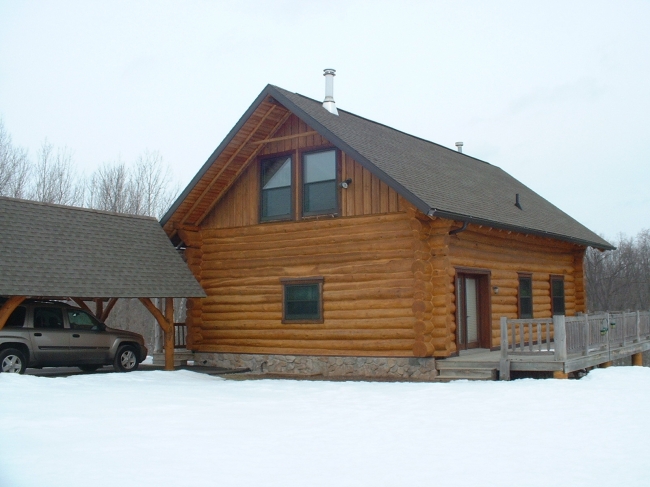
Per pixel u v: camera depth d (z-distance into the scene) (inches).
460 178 820.6
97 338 665.0
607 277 2009.1
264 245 745.6
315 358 700.7
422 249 633.0
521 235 791.7
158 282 686.5
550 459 316.5
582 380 561.9
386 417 418.6
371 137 755.4
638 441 351.3
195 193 753.0
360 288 674.8
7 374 549.3
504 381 577.6
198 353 784.3
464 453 327.3
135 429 378.9
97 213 721.6
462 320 693.9
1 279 567.5
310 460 313.7
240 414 430.0
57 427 379.6
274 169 749.9
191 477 284.4
